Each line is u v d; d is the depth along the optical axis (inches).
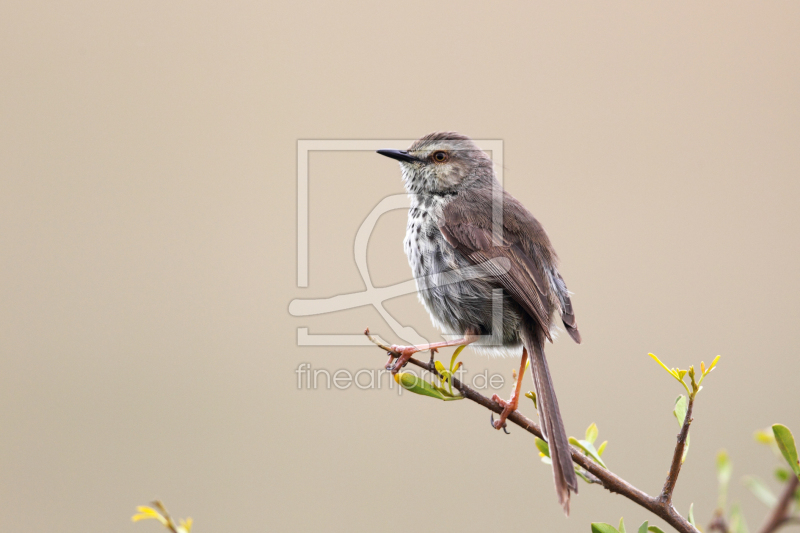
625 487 269.7
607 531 256.4
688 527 260.1
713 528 286.2
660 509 263.7
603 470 273.9
